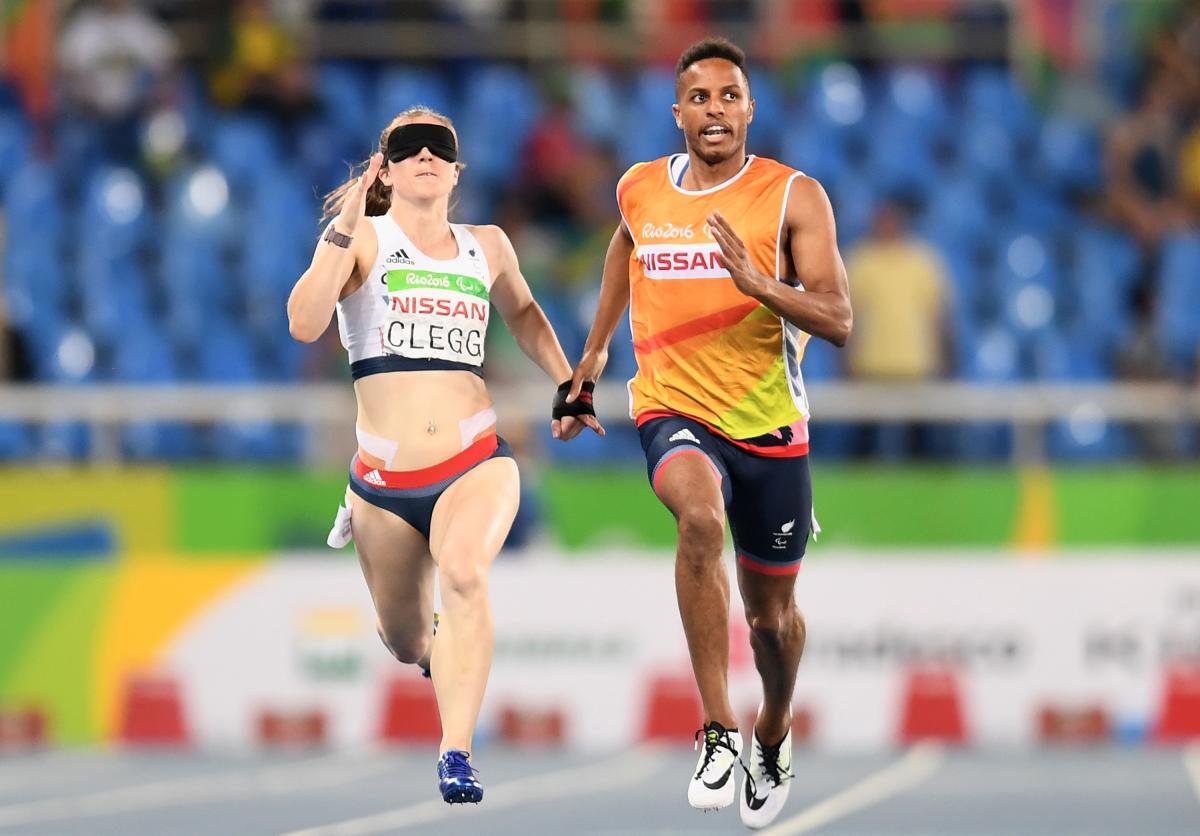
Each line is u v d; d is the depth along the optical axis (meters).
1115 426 46.53
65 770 34.53
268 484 41.12
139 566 40.06
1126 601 39.53
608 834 25.27
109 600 39.97
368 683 39.56
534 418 42.25
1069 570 39.59
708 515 20.81
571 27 57.44
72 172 51.81
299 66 55.62
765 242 21.48
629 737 39.25
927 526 41.22
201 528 41.06
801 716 39.25
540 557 40.31
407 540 21.89
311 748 38.56
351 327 21.77
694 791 20.59
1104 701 39.34
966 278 52.12
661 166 22.27
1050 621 39.47
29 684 39.78
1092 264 52.47
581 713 39.38
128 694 39.62
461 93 56.25
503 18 57.38
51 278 49.12
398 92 55.78
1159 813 27.44
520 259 51.66
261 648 39.75
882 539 41.25
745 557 22.78
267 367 47.94
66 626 39.94
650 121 55.28
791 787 31.17
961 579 39.56
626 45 57.62
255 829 25.91
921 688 39.22
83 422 44.62
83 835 25.27
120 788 31.42
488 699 39.50
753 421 21.88
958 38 58.91
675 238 21.70
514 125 55.03
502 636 39.59
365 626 39.66
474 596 20.59
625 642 39.53
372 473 21.64
